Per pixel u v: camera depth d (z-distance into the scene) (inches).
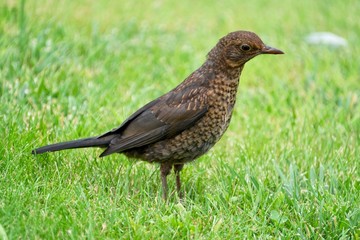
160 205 366.0
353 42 703.7
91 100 487.8
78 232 325.7
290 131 482.9
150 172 411.5
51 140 425.4
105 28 671.8
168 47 658.2
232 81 383.2
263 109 530.3
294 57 652.7
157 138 375.2
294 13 799.1
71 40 593.6
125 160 415.8
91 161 409.7
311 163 426.3
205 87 378.3
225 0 840.9
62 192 359.6
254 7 821.2
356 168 417.7
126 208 358.0
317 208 366.3
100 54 591.5
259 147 452.1
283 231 348.8
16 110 442.9
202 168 414.6
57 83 514.3
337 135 476.7
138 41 653.9
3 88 478.9
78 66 557.6
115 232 335.6
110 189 379.6
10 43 543.8
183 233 338.3
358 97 557.6
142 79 566.3
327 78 595.8
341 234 350.0
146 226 345.1
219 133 385.1
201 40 690.8
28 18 585.9
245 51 378.0
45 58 536.1
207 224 348.8
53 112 462.3
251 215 358.3
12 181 358.9
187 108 373.4
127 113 482.3
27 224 322.7
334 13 796.0
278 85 576.1
